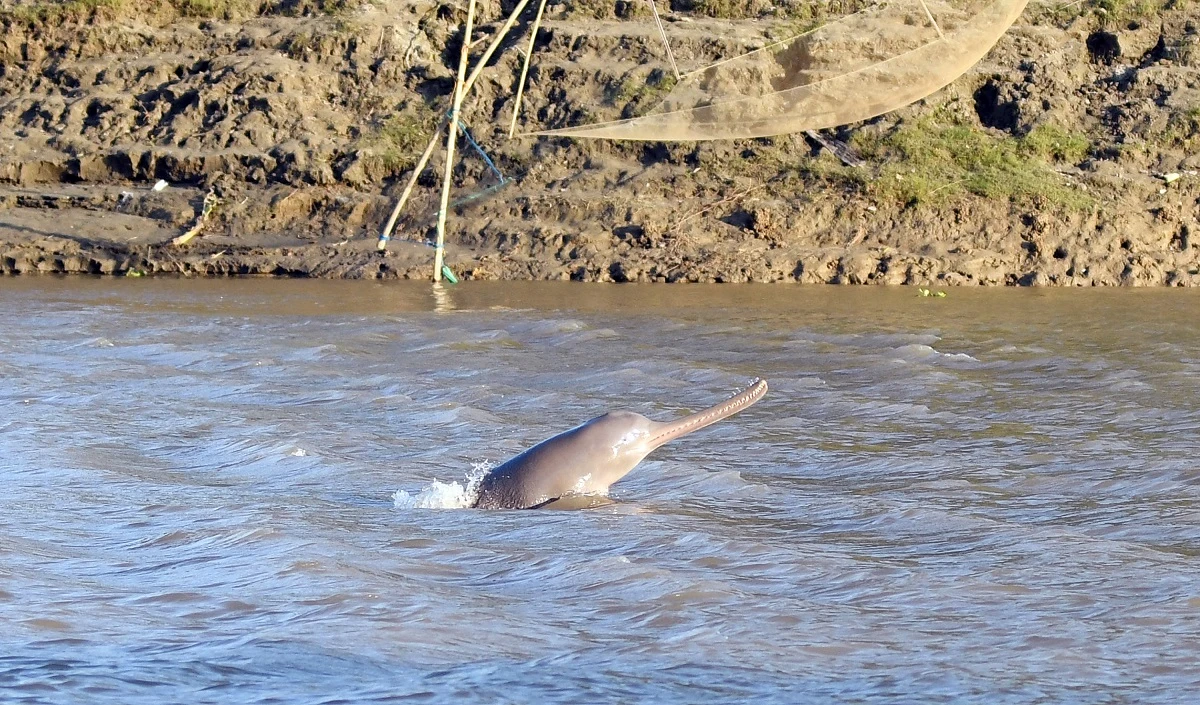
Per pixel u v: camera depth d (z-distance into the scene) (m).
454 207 75.81
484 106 80.38
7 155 80.12
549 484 24.89
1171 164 74.25
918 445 30.80
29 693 13.15
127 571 18.84
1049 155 75.50
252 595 17.34
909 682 14.12
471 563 19.62
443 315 55.47
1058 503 24.80
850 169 74.31
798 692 13.76
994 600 17.72
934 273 67.81
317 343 47.56
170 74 84.75
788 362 43.97
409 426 33.06
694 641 15.54
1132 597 17.80
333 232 75.94
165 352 45.66
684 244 71.19
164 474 27.05
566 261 70.81
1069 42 80.38
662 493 25.91
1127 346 46.59
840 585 18.53
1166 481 26.28
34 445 29.02
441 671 14.26
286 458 28.48
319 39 84.25
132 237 75.00
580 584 18.25
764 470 28.44
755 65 77.62
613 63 80.62
